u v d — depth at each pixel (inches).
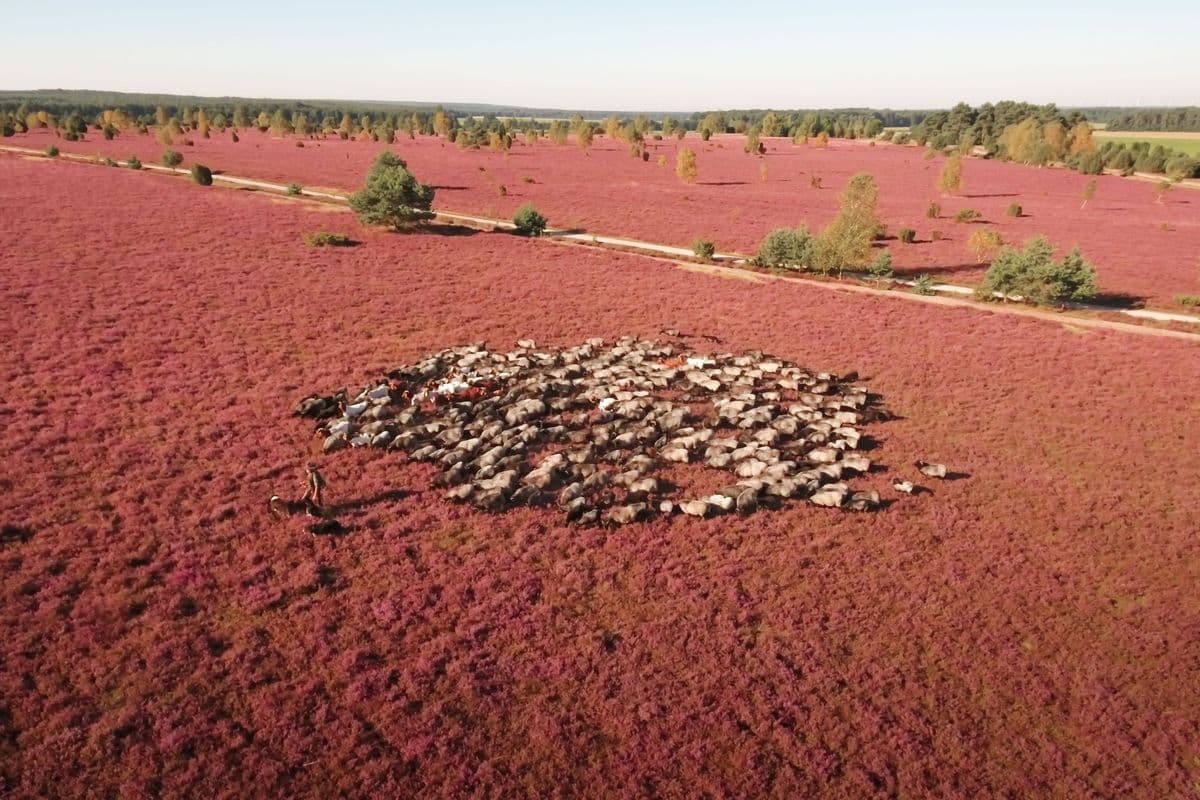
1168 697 821.9
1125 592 1003.9
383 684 795.4
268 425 1403.8
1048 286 2460.6
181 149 6333.7
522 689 800.9
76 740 703.7
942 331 2149.4
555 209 4141.2
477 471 1268.5
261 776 679.7
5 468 1169.4
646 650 868.0
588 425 1473.9
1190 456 1407.5
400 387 1595.7
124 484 1154.0
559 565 1016.9
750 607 946.7
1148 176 6830.7
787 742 746.2
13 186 3671.3
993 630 919.7
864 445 1435.8
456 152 7337.6
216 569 962.7
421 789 681.0
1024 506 1216.8
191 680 782.5
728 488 1228.5
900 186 5693.9
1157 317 2357.3
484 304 2303.2
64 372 1568.7
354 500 1165.1
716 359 1863.9
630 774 704.4
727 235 3575.3
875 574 1026.1
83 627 839.7
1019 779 714.2
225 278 2372.0
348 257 2753.4
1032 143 7396.7
